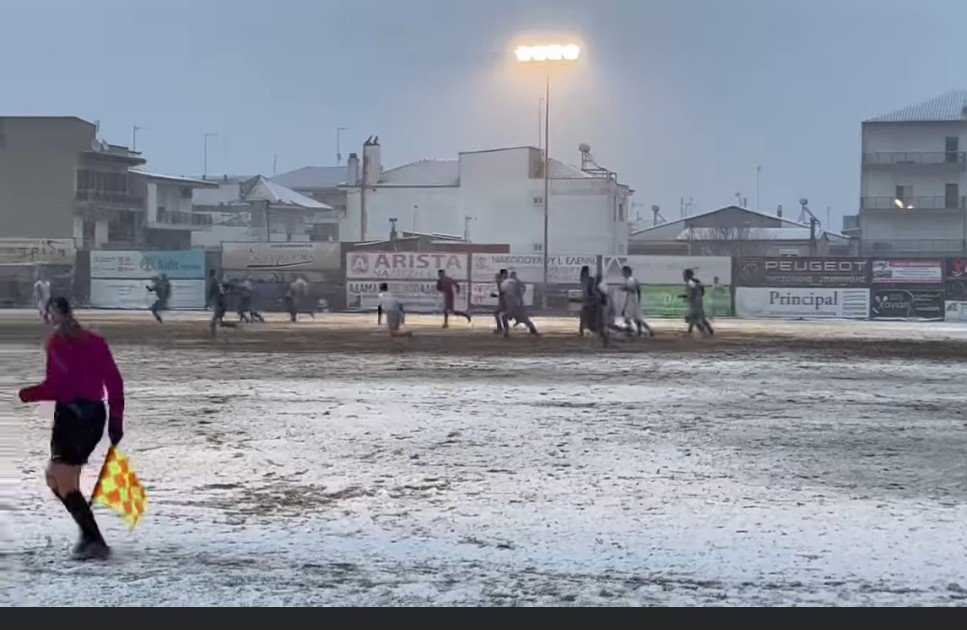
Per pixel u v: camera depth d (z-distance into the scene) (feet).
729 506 39.91
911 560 32.42
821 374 92.63
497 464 48.24
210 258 216.54
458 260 208.74
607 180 352.90
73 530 35.65
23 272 219.20
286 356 107.24
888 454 51.72
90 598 28.60
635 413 65.82
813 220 379.76
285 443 53.42
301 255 213.46
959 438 57.00
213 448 51.78
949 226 357.20
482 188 362.94
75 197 323.37
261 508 39.27
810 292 201.77
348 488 42.83
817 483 44.42
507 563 32.09
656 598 28.89
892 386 83.30
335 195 507.30
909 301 198.70
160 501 40.27
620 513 38.65
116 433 33.96
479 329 157.17
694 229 421.18
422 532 35.78
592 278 131.75
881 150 362.74
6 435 55.42
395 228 359.05
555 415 64.59
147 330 149.69
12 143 323.37
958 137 356.59
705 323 147.64
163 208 369.91
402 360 103.14
